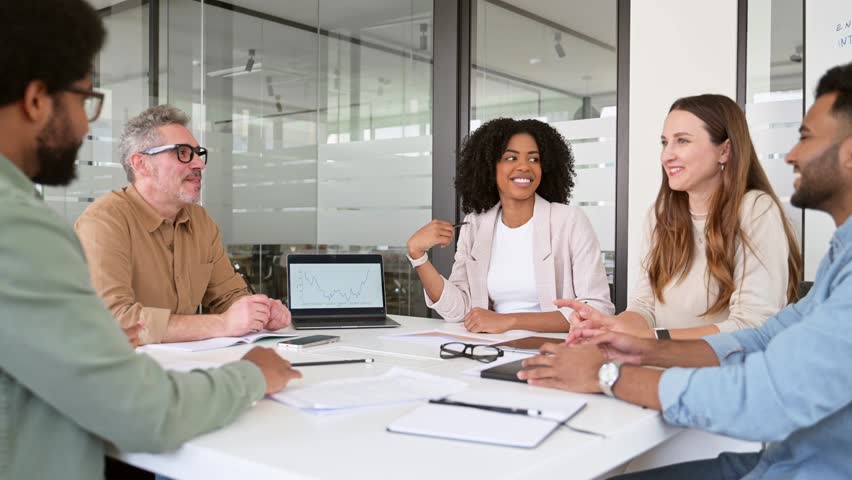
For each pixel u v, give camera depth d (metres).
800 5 3.19
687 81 3.47
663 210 2.27
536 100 3.98
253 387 1.22
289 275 2.58
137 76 5.20
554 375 1.39
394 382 1.45
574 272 2.68
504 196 2.80
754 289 2.02
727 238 2.08
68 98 1.05
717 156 2.13
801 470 1.24
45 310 0.95
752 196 2.10
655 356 1.48
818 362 1.07
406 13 4.38
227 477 1.00
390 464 0.96
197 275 2.56
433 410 1.22
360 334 2.25
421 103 4.34
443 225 2.68
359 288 2.63
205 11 5.11
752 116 3.35
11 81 0.97
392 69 4.44
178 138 2.39
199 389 1.10
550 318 2.37
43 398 0.97
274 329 2.28
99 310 1.01
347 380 1.46
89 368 0.96
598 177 3.78
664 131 2.22
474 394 1.34
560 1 3.88
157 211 2.43
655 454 1.80
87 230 2.23
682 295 2.21
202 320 2.10
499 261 2.79
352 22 4.59
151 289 2.37
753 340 1.54
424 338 2.13
